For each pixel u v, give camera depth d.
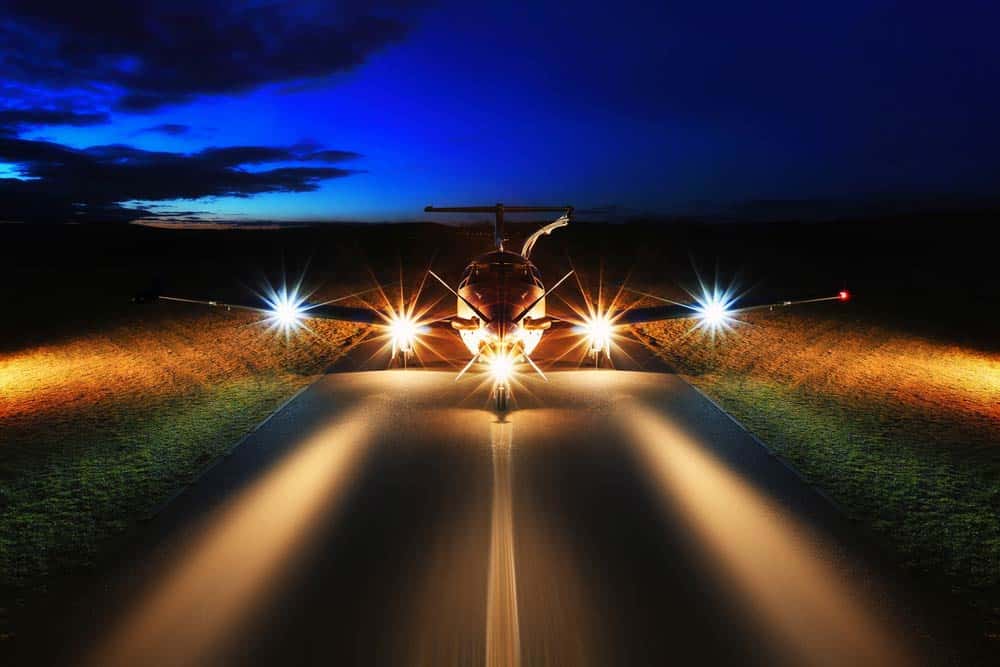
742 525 6.57
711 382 12.74
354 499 7.21
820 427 9.84
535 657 4.50
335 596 5.29
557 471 8.03
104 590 5.44
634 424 10.01
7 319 20.16
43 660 4.55
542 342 17.08
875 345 16.08
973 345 15.95
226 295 25.11
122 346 16.47
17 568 5.84
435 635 4.76
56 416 10.60
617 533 6.38
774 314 20.86
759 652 4.57
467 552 5.99
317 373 13.66
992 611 5.11
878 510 6.97
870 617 5.00
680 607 5.11
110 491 7.55
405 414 10.59
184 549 6.12
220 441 9.30
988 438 9.28
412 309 22.30
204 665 4.46
